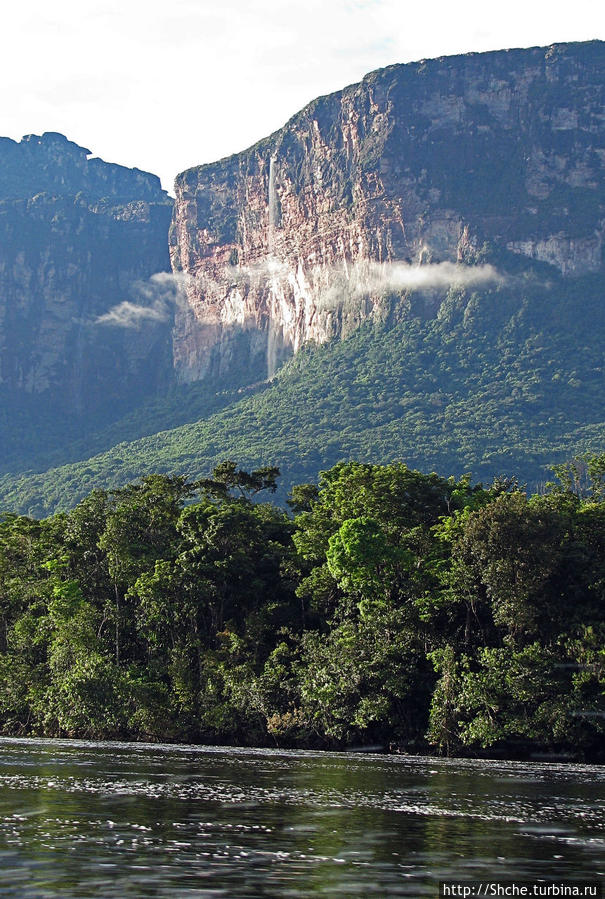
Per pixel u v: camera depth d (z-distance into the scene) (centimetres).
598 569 9625
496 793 6244
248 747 10162
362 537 10088
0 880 3722
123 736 10975
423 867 4066
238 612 11906
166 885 3681
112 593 12600
